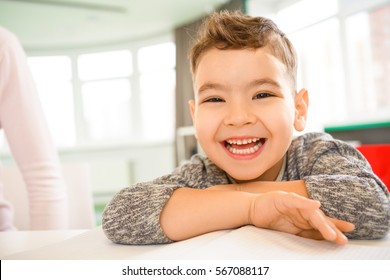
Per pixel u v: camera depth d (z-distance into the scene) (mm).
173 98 6262
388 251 368
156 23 5867
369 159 911
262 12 4578
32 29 5867
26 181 884
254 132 615
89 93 6863
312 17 4164
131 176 6203
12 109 880
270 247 369
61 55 6902
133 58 6672
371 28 3611
